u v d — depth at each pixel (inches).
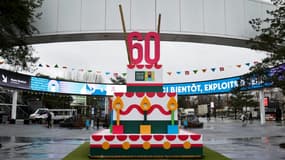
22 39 521.7
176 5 620.7
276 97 2276.1
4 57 524.7
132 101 394.0
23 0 495.8
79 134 803.4
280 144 529.7
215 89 1189.7
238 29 643.5
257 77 559.5
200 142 364.5
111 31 605.3
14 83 1117.7
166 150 362.6
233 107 2623.0
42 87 1245.7
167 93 396.2
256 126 1259.8
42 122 1505.9
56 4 618.2
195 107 3570.4
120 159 353.7
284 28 501.4
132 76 424.8
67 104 2237.9
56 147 481.4
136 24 607.5
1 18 453.4
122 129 386.0
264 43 533.0
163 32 609.3
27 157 370.6
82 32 607.2
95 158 357.4
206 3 633.0
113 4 613.0
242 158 370.3
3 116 1448.1
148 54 431.8
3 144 526.9
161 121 391.5
